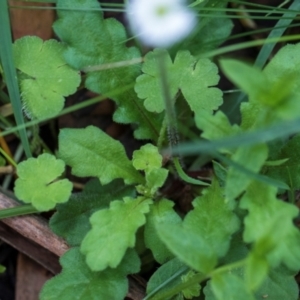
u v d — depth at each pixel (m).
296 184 0.27
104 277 0.27
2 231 0.29
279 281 0.26
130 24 0.30
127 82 0.28
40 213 0.29
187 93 0.27
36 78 0.28
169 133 0.27
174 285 0.26
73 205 0.28
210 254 0.23
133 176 0.28
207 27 0.29
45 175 0.27
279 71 0.27
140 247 0.28
